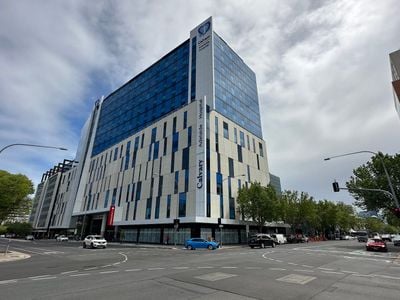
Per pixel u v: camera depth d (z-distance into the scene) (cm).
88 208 6812
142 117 6625
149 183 5012
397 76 4081
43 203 11531
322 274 1106
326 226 7894
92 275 1055
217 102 5106
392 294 755
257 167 5725
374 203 3638
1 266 1382
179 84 5894
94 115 9288
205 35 5769
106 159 6906
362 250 2848
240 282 905
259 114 6762
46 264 1466
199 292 752
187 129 4675
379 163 3653
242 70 6581
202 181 4041
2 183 2630
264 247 3316
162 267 1313
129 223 4994
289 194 6062
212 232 4091
